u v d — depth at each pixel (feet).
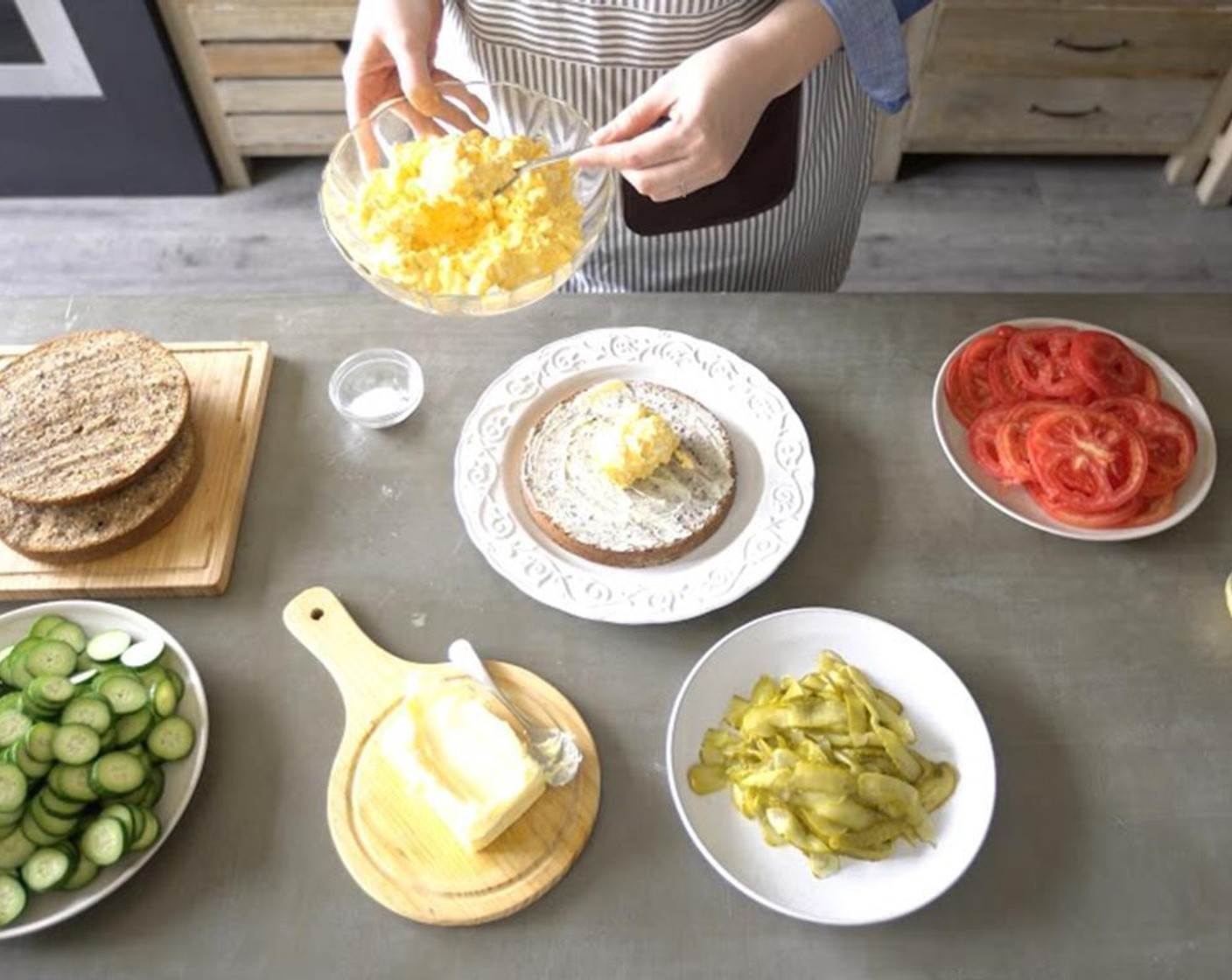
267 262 7.86
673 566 3.27
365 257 3.16
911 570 3.32
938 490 3.49
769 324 3.87
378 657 3.12
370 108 3.76
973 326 3.86
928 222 8.13
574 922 2.73
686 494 3.34
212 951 2.70
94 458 3.30
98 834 2.71
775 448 3.48
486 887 2.75
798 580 3.30
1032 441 3.41
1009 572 3.31
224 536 3.33
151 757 2.89
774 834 2.79
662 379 3.68
